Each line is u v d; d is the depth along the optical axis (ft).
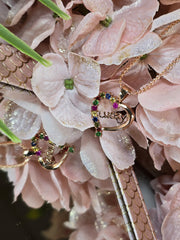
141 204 0.95
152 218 1.01
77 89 0.88
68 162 0.96
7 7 0.87
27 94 0.88
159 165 0.98
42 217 0.95
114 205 0.97
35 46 0.84
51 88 0.86
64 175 0.95
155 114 0.89
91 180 0.98
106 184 0.97
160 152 0.98
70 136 0.92
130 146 0.93
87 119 0.88
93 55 0.84
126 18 0.85
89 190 0.98
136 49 0.83
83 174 0.96
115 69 0.89
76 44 0.87
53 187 0.96
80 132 0.93
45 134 0.92
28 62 0.88
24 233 0.93
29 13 0.88
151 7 0.84
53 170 0.96
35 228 0.94
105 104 0.91
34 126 0.90
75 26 0.88
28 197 0.95
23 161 0.94
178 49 0.88
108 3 0.85
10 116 0.90
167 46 0.89
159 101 0.86
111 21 0.85
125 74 0.91
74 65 0.85
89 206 0.98
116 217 0.96
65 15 0.75
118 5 0.89
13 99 0.87
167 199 1.01
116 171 0.93
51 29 0.85
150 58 0.89
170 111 0.89
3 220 0.92
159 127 0.89
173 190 1.01
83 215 0.98
